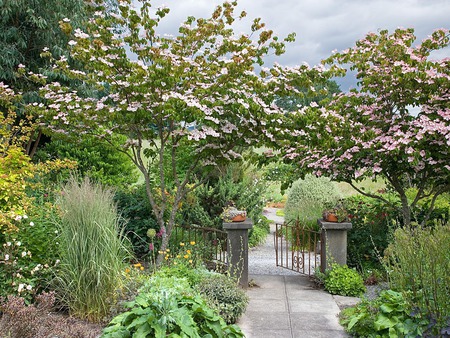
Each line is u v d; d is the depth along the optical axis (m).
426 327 3.79
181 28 6.82
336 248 6.38
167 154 9.65
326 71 6.33
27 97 10.30
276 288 6.23
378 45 6.92
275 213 13.95
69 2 10.44
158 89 6.32
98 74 6.16
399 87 6.50
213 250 7.06
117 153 11.59
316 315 5.07
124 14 6.42
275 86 6.18
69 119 6.57
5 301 4.50
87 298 4.52
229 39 6.47
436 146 6.25
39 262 4.99
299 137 6.48
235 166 10.38
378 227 7.41
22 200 5.46
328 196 9.53
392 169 6.59
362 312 4.48
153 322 3.37
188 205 8.65
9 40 10.45
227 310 4.77
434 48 6.89
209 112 5.83
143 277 4.84
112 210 5.17
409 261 3.93
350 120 7.10
